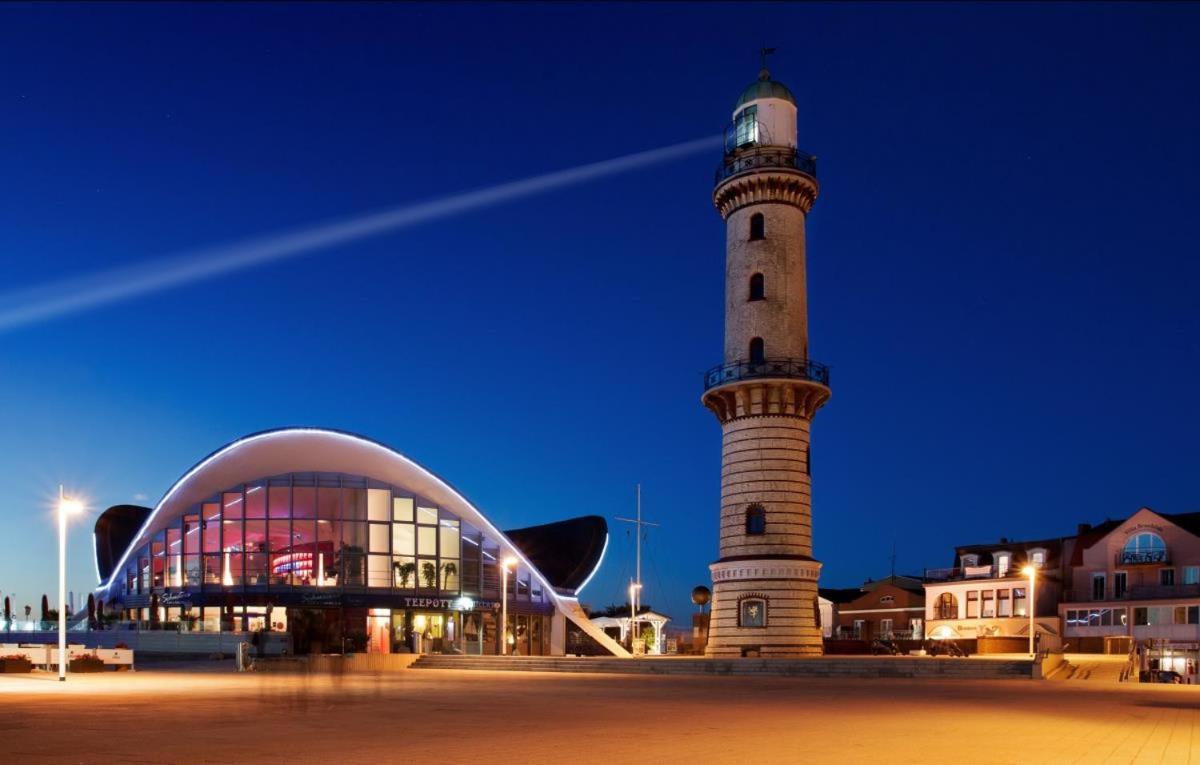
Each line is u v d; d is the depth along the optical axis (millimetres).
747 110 57375
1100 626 75312
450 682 36125
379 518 65562
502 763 13594
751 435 53438
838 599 107250
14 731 17578
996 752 15125
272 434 61344
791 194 55531
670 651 79688
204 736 16797
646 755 14508
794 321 54438
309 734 17172
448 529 67250
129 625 61469
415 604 64562
